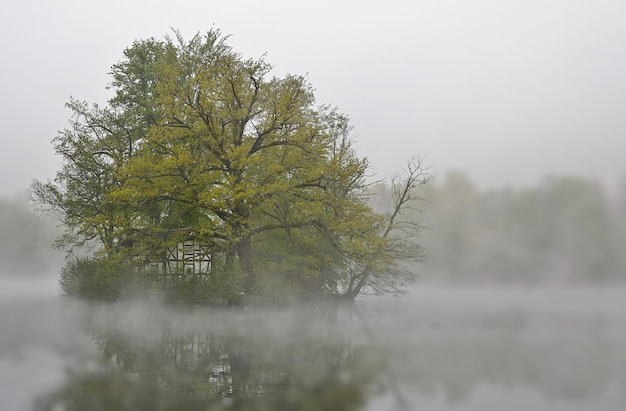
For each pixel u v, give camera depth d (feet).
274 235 115.65
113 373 69.51
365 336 86.12
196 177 108.27
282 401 64.85
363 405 61.77
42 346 80.69
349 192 121.70
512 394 61.31
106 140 127.24
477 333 79.71
